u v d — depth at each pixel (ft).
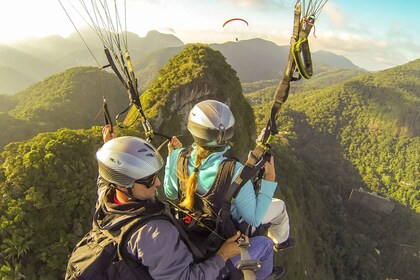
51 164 108.37
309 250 287.69
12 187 101.60
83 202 106.32
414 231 502.38
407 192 627.87
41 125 397.39
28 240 93.20
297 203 336.90
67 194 105.09
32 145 115.24
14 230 92.53
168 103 192.54
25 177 103.96
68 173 110.11
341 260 401.29
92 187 111.14
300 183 371.15
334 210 474.08
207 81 203.41
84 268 9.11
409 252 465.06
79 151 117.70
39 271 91.04
